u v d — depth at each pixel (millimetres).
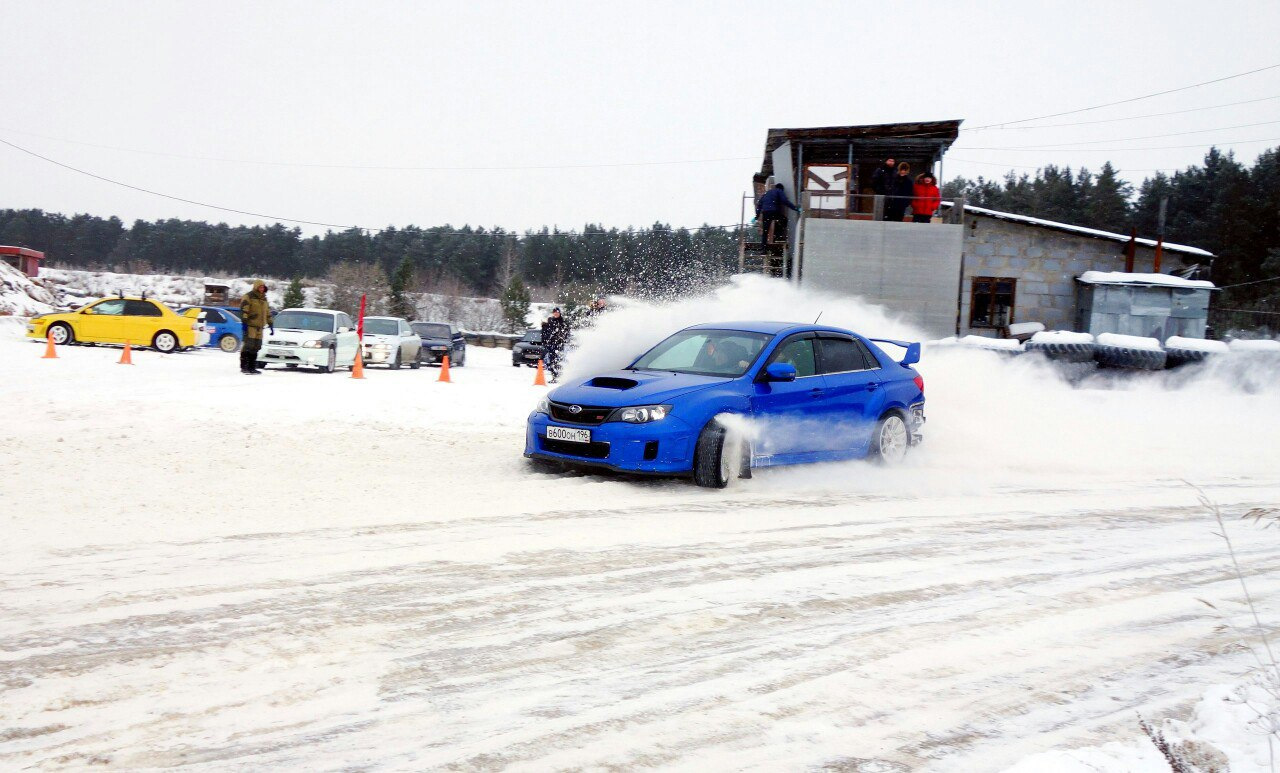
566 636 3639
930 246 20984
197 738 2670
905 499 6938
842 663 3439
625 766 2594
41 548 4691
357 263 67875
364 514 5750
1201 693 3250
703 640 3646
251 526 5344
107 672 3109
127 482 6539
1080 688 3273
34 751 2557
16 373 15578
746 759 2656
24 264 45812
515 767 2570
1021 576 4742
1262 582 4742
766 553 5051
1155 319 21656
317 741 2682
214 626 3596
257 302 18047
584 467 7750
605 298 14172
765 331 8133
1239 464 9414
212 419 10281
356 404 12641
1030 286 23484
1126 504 6988
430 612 3867
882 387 8508
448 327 28797
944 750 2754
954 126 20750
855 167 22422
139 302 24062
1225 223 56438
